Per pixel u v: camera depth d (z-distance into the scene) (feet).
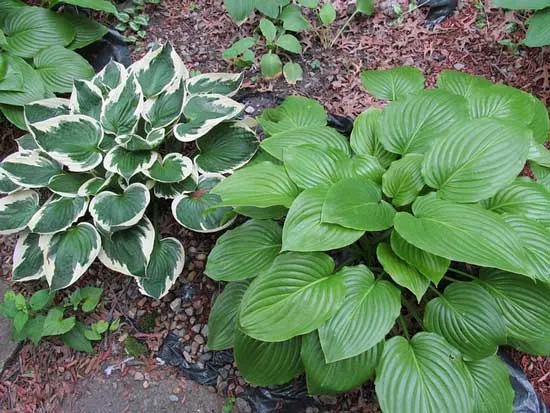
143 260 7.50
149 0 10.71
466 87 8.05
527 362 7.23
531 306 6.30
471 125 6.41
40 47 9.47
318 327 5.73
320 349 6.17
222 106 8.24
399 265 6.04
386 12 10.39
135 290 8.10
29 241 7.91
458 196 6.16
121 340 7.77
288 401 7.14
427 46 10.02
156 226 8.29
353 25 10.41
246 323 5.90
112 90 8.23
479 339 6.12
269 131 7.88
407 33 10.20
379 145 7.39
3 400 7.43
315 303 5.87
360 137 7.44
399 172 6.68
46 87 9.11
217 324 7.00
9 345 7.78
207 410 7.25
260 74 9.90
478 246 5.53
